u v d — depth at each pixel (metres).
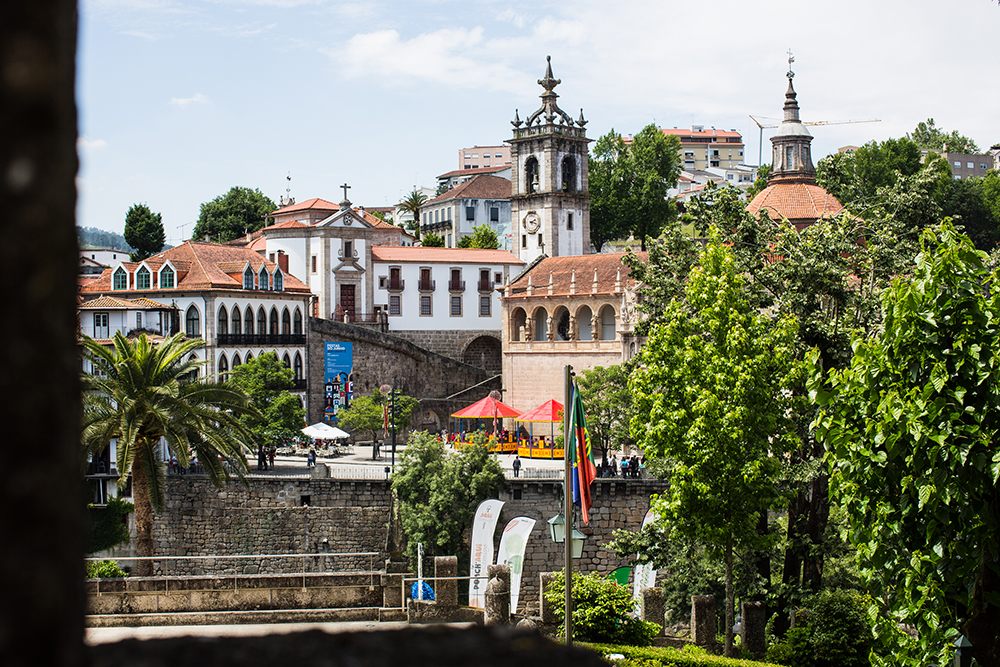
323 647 8.20
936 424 27.03
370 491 80.25
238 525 80.94
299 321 120.69
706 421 43.31
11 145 5.39
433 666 7.91
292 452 104.81
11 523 5.33
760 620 44.53
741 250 58.00
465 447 77.62
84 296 113.06
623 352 111.88
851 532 30.69
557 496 76.69
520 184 152.25
